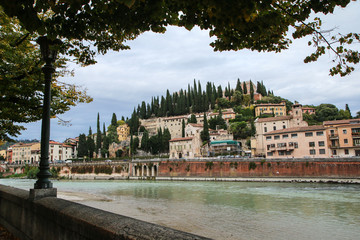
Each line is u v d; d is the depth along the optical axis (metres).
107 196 38.56
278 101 172.62
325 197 33.56
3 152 188.38
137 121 176.38
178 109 178.88
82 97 13.70
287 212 24.66
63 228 5.21
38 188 7.27
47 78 7.86
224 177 69.12
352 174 52.75
